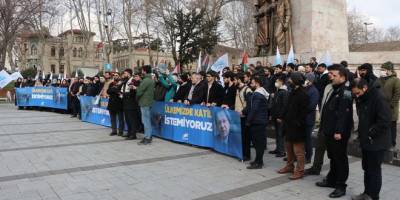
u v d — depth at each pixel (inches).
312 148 368.8
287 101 294.7
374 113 230.2
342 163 250.1
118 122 537.6
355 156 365.4
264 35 698.8
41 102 832.9
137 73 460.8
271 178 291.1
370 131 228.8
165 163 335.0
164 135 460.1
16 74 967.6
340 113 246.4
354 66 652.7
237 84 369.1
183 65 1338.6
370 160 233.1
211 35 1352.1
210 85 398.0
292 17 658.8
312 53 606.9
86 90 656.4
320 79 398.3
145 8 1694.1
